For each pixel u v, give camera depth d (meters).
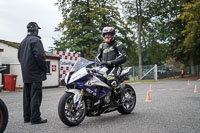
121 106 5.57
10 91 13.89
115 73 5.39
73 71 4.67
